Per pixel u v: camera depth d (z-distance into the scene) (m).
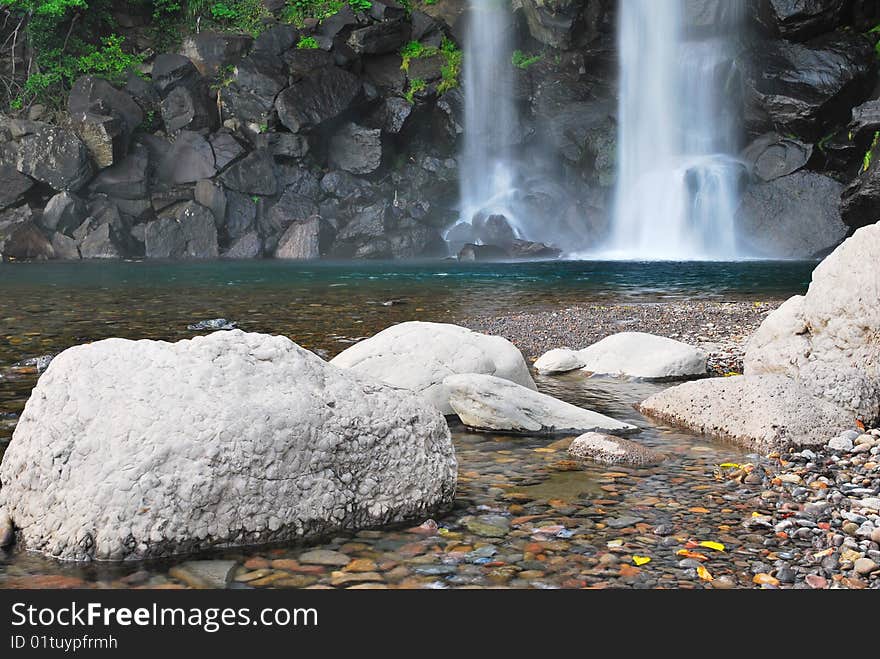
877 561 3.29
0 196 25.05
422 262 24.39
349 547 3.46
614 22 28.72
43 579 3.13
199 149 26.58
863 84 25.11
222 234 26.44
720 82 27.12
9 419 5.42
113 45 30.00
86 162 25.39
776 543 3.51
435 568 3.27
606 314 11.47
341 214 27.55
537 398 5.71
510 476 4.53
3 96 28.20
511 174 29.84
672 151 28.41
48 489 3.37
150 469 3.32
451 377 5.73
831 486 4.29
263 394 3.60
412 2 31.91
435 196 29.22
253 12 31.77
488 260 25.19
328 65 28.09
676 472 4.60
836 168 25.30
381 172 28.83
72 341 8.89
